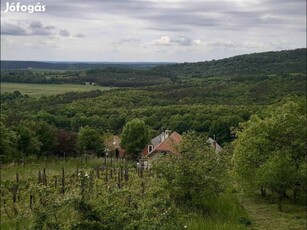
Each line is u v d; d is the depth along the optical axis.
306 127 35.75
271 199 35.41
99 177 34.28
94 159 60.03
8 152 48.50
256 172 33.59
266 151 35.12
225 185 26.09
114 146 72.88
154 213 11.38
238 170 35.38
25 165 47.03
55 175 33.84
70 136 65.31
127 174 34.84
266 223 26.48
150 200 12.24
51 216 10.47
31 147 56.38
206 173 25.12
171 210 11.57
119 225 10.56
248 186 34.88
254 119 40.31
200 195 24.67
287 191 38.75
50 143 62.25
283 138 35.50
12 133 49.88
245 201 34.53
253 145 35.28
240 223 24.69
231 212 26.03
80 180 11.15
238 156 35.69
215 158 26.61
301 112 44.22
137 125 68.31
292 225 26.12
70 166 48.28
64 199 10.56
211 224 21.50
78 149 65.31
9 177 34.88
